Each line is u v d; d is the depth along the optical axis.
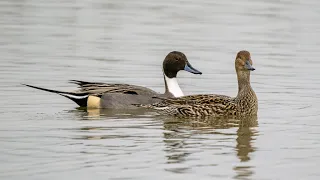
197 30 26.59
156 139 13.97
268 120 15.88
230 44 24.33
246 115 16.39
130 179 11.45
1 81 18.97
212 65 21.52
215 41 24.77
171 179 11.48
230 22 28.12
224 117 16.28
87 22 27.77
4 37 24.64
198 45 24.06
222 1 33.03
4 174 11.51
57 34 25.44
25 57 21.78
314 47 24.23
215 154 12.99
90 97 16.92
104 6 31.45
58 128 14.70
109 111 16.67
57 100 17.50
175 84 17.81
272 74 20.55
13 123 15.05
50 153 12.75
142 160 12.46
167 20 28.41
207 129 15.00
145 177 11.55
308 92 18.64
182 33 25.97
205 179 11.54
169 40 24.75
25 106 16.73
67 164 12.10
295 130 14.91
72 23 27.52
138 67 21.00
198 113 16.25
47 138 13.83
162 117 16.14
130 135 14.25
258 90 18.84
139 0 33.22
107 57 22.14
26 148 13.05
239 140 14.00
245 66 16.47
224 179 11.56
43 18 28.28
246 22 28.19
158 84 19.30
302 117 16.11
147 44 24.09
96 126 14.98
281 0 33.38
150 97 17.05
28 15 28.84
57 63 21.17
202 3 32.50
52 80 19.25
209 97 16.56
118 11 30.33
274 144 13.77
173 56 17.73
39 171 11.70
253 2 32.72
